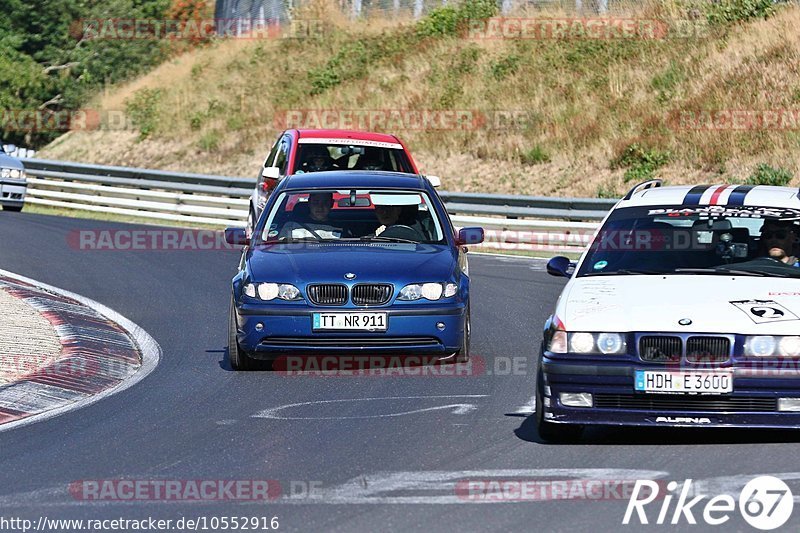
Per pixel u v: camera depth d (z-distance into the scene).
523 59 120.12
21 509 23.16
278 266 38.47
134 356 42.59
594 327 27.81
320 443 28.72
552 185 101.19
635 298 28.95
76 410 33.41
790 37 108.31
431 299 38.12
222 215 92.75
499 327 47.84
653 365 27.16
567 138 105.69
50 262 68.19
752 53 108.25
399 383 36.75
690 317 27.62
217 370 39.44
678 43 114.31
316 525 21.72
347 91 126.88
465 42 127.25
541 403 28.53
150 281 61.56
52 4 169.62
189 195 96.25
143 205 97.31
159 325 48.78
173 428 30.70
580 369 27.53
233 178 94.00
